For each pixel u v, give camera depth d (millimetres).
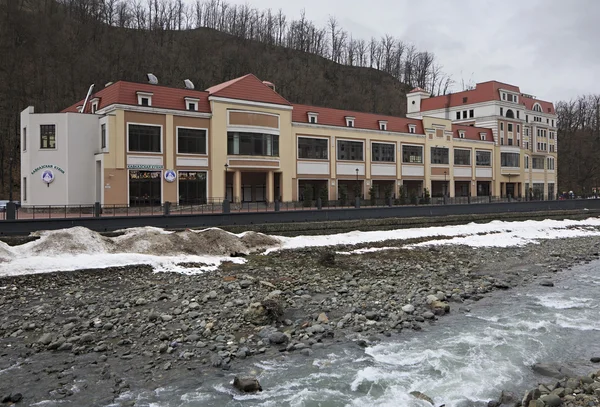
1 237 23016
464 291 18938
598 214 59656
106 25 109188
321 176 52312
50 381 10094
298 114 51781
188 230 26500
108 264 20656
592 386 9406
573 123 126062
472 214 45562
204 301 16141
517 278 22078
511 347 12641
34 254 21172
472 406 9359
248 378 10078
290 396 9719
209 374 10641
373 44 145750
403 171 60188
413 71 142875
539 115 88875
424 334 13688
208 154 43750
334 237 31641
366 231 35750
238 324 13766
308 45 135750
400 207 40344
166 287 18250
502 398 9422
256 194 50594
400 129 60750
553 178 88688
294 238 30328
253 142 45938
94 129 40969
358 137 55656
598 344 12930
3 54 84000
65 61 92062
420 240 33781
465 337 13414
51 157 39688
